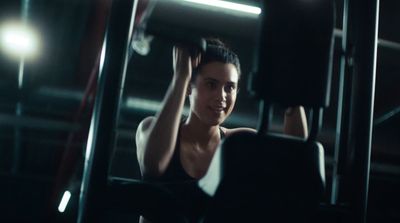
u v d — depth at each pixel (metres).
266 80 0.86
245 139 0.88
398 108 4.41
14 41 4.12
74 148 3.90
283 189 0.88
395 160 5.16
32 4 3.97
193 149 1.35
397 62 3.80
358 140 1.00
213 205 0.89
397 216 5.93
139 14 1.66
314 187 0.89
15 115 4.82
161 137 1.13
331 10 0.90
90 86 2.58
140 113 4.69
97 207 0.91
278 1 0.88
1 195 5.79
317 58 0.88
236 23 3.07
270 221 0.88
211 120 1.31
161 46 4.29
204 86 1.31
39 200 5.84
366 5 1.06
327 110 4.44
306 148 0.89
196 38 0.97
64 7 4.01
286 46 0.87
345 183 1.02
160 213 0.97
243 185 0.87
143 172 1.21
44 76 4.56
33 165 5.92
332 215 0.98
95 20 3.01
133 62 4.47
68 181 4.23
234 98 1.34
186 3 2.84
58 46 4.36
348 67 1.06
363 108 1.01
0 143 5.85
